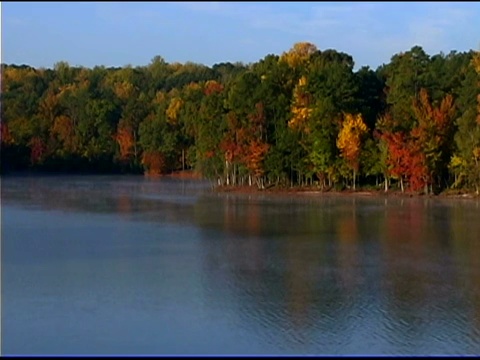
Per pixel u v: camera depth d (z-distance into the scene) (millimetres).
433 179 87875
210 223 62688
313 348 29656
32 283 39250
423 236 54656
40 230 58375
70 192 96812
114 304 35312
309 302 35781
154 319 33125
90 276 41031
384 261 45406
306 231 57688
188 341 30344
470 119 83688
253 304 35531
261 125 97875
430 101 90750
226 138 99000
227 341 30406
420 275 41500
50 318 33094
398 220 63656
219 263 44781
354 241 52750
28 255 47031
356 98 95250
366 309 34750
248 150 96875
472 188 86188
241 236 55344
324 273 42031
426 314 33875
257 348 29734
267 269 43094
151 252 48375
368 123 95688
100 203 80562
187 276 41156
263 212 70688
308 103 95188
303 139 94688
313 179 98125
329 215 67688
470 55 100812
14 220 64938
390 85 95688
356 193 90438
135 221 64188
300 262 45125
